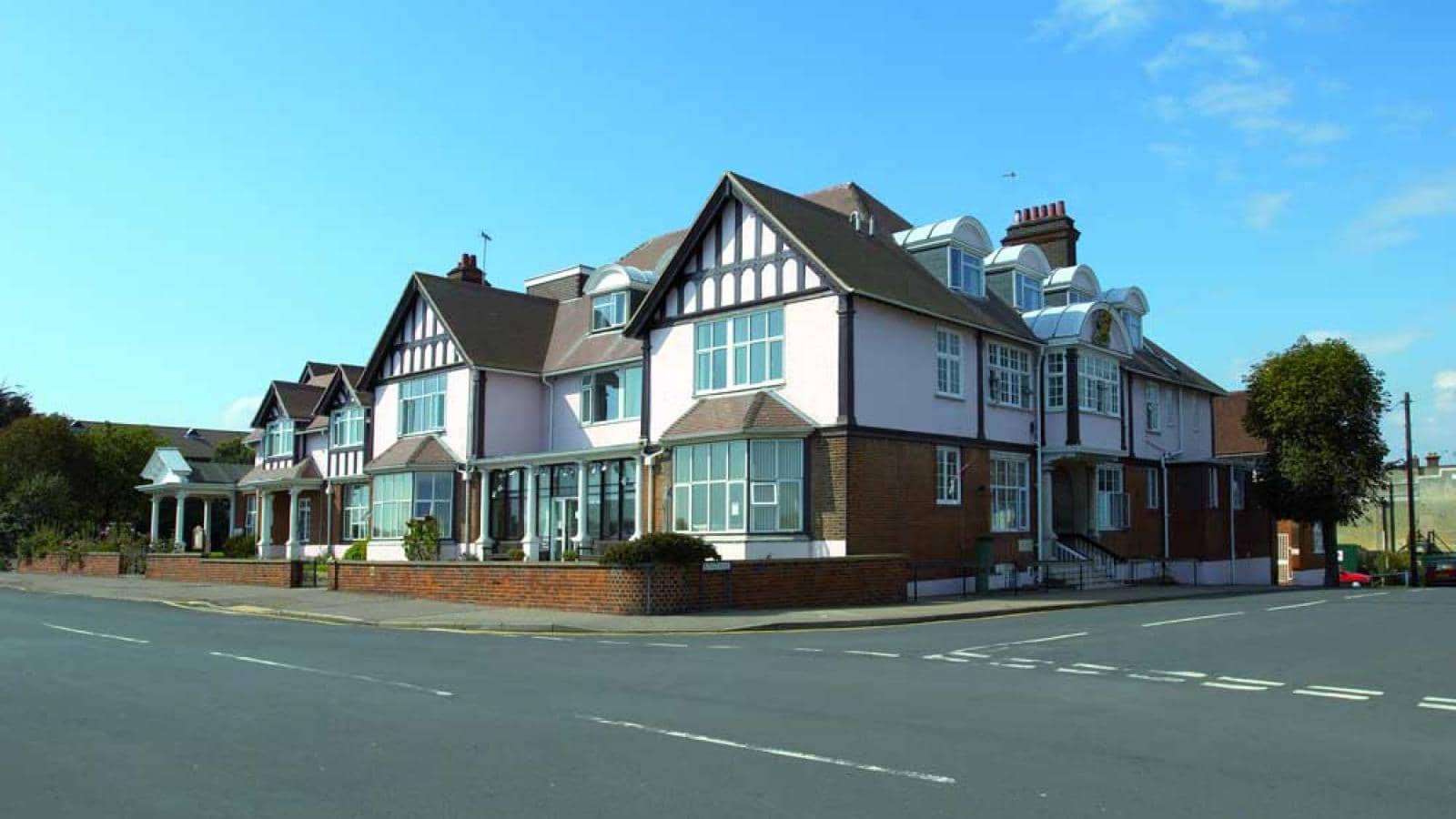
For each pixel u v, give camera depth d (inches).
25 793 287.0
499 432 1414.9
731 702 418.6
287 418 1913.1
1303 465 1462.8
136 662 561.3
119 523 2044.8
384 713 396.5
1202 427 1681.8
